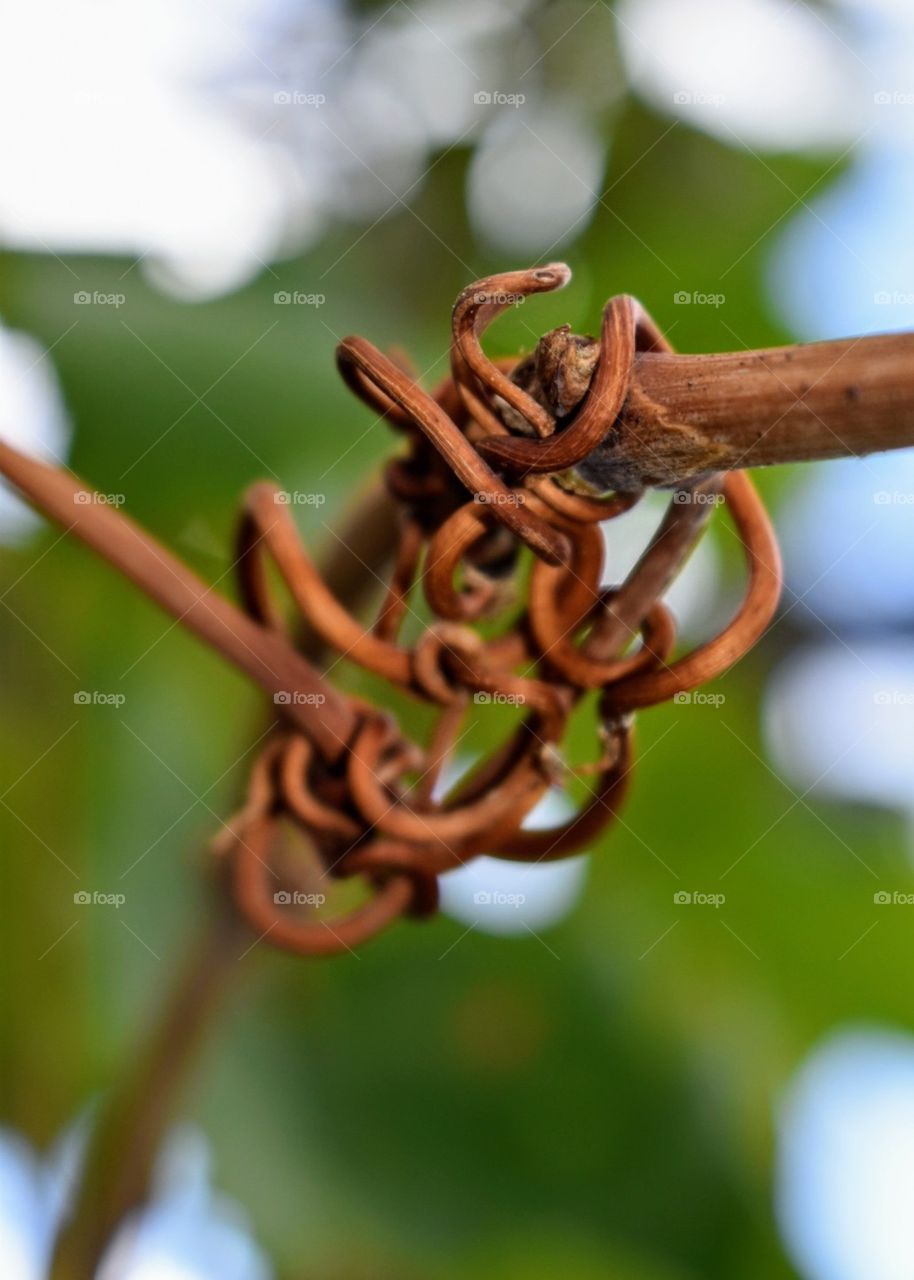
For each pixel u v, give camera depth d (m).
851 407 0.19
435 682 0.22
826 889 0.29
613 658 0.22
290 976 0.28
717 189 0.29
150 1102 0.25
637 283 0.29
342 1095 0.28
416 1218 0.27
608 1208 0.27
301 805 0.23
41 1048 0.27
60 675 0.28
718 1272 0.27
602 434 0.20
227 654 0.22
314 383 0.28
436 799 0.23
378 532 0.24
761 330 0.29
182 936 0.26
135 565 0.21
